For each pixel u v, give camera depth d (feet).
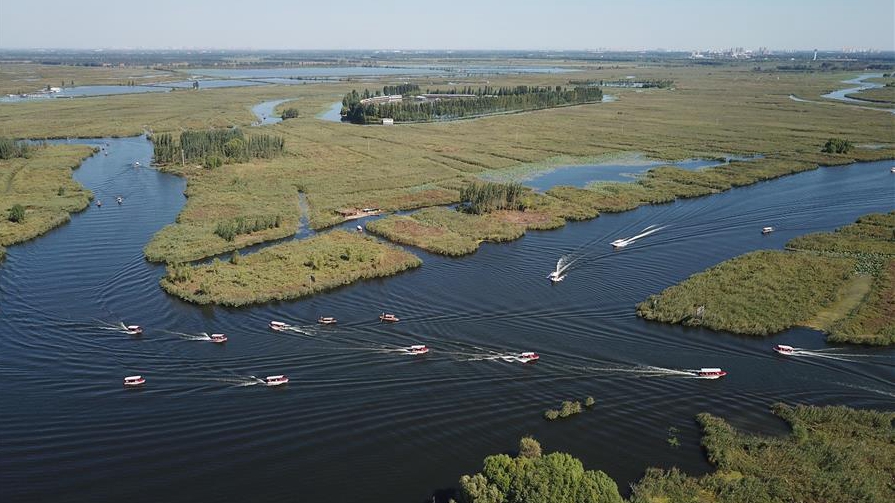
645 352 314.96
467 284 397.80
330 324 343.87
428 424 261.24
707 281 388.16
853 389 282.97
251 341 327.06
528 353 308.81
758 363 304.50
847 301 363.15
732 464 234.17
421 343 323.78
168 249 447.01
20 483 228.22
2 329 337.31
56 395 279.90
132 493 224.33
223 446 248.32
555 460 208.85
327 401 276.21
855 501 215.10
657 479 226.17
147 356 311.88
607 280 403.13
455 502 214.90
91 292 384.68
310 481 230.27
